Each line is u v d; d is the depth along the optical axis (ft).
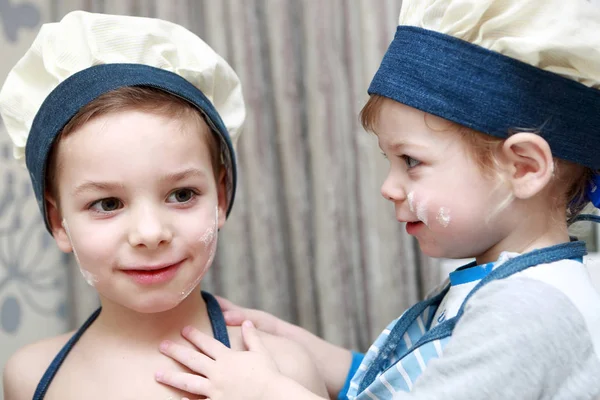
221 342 2.39
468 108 2.06
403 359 2.24
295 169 3.42
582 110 2.10
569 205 2.30
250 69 3.34
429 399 1.84
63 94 2.22
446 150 2.11
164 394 2.21
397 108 2.17
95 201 2.15
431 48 2.11
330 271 3.40
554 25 2.00
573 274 2.06
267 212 3.41
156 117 2.15
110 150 2.08
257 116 3.37
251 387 2.10
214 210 2.31
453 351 1.92
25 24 3.39
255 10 3.42
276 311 3.42
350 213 3.49
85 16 2.35
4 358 3.40
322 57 3.39
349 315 3.47
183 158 2.17
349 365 2.85
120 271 2.16
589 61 2.03
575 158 2.11
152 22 2.42
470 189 2.11
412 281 3.49
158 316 2.35
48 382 2.33
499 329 1.88
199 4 3.41
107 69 2.24
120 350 2.33
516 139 2.01
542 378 1.83
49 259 3.49
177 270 2.19
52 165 2.26
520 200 2.13
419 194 2.15
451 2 2.10
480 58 2.06
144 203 2.11
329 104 3.40
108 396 2.22
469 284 2.25
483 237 2.18
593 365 1.90
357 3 3.41
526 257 2.06
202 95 2.41
